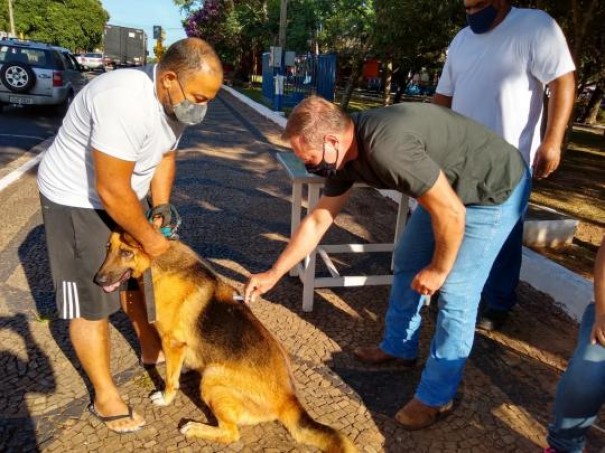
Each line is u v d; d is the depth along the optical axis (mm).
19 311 3406
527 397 2824
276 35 25672
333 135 1961
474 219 2254
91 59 39812
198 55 1980
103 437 2375
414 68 17750
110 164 1960
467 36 3230
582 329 2020
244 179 7465
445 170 2152
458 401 2758
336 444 2049
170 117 2146
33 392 2635
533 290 4086
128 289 2611
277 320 3482
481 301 3541
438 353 2465
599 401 1954
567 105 2920
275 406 2227
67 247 2238
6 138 9445
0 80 11570
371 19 14602
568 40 7434
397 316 2910
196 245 4766
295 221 3924
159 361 2936
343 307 3721
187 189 6695
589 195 7426
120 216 2092
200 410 2604
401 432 2514
